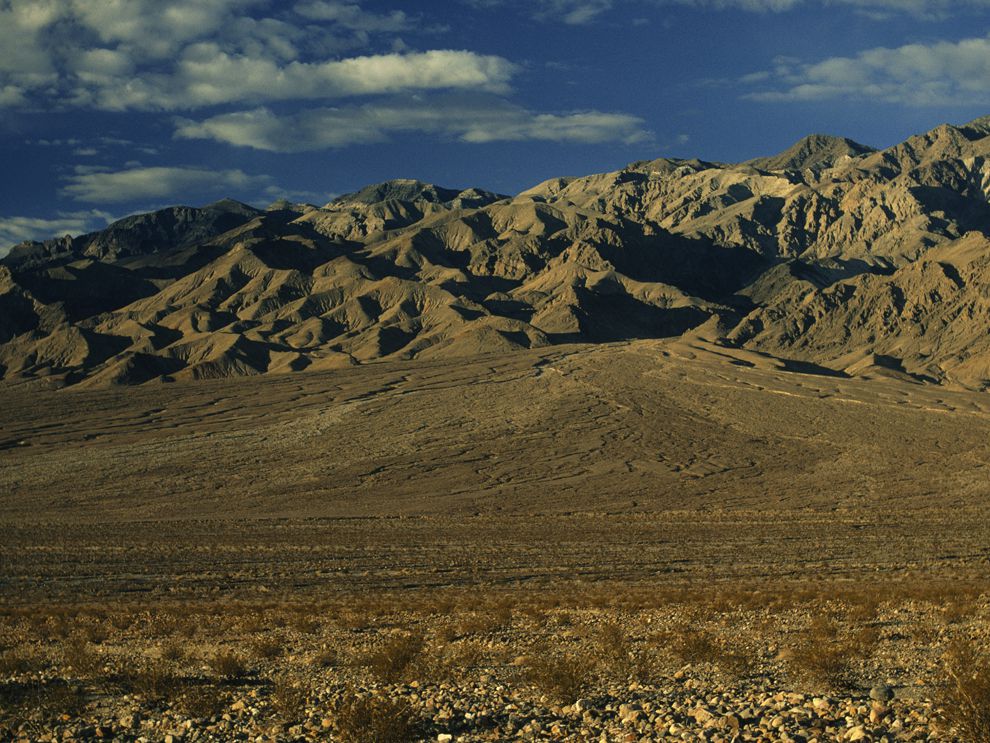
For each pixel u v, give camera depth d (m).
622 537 87.12
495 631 28.64
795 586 51.03
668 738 12.56
